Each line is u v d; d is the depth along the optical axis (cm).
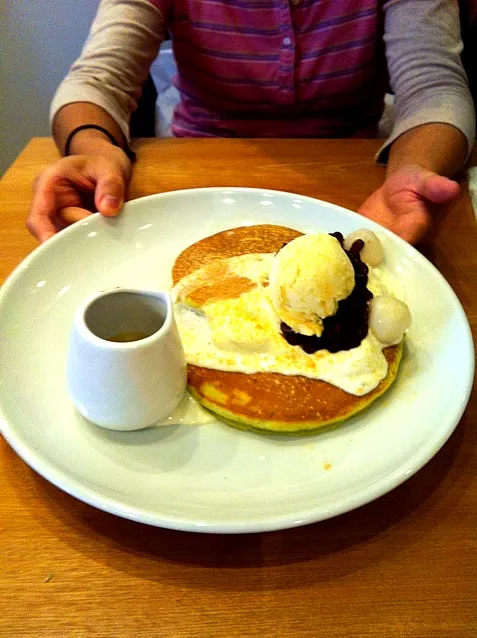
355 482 31
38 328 40
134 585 29
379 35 69
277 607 29
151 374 32
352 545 31
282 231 47
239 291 39
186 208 49
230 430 35
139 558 30
